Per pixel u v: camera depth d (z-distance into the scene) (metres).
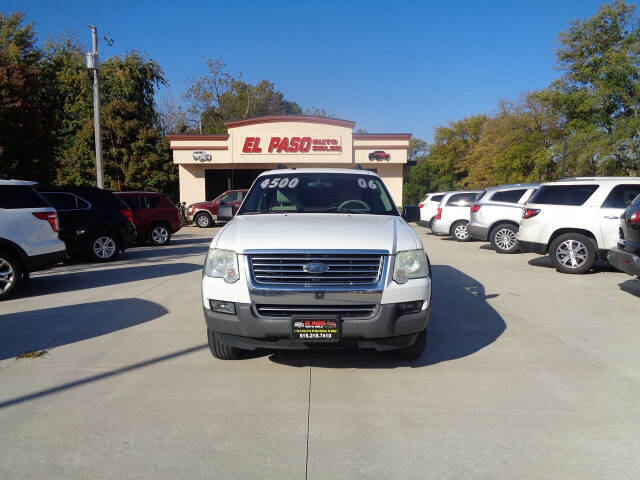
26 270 7.46
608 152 31.84
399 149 28.44
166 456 2.89
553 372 4.22
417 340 4.32
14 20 27.20
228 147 27.83
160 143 29.00
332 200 5.38
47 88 25.17
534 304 6.70
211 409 3.52
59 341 5.14
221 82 47.69
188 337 5.27
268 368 4.34
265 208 5.32
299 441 3.07
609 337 5.21
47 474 2.71
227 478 2.67
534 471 2.73
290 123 27.78
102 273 9.55
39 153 15.98
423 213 19.06
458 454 2.91
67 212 10.74
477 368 4.32
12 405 3.58
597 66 35.44
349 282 3.88
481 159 46.72
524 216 9.70
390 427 3.25
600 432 3.18
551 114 39.28
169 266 10.47
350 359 4.57
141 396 3.74
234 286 3.93
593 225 8.83
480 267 9.92
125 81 28.84
